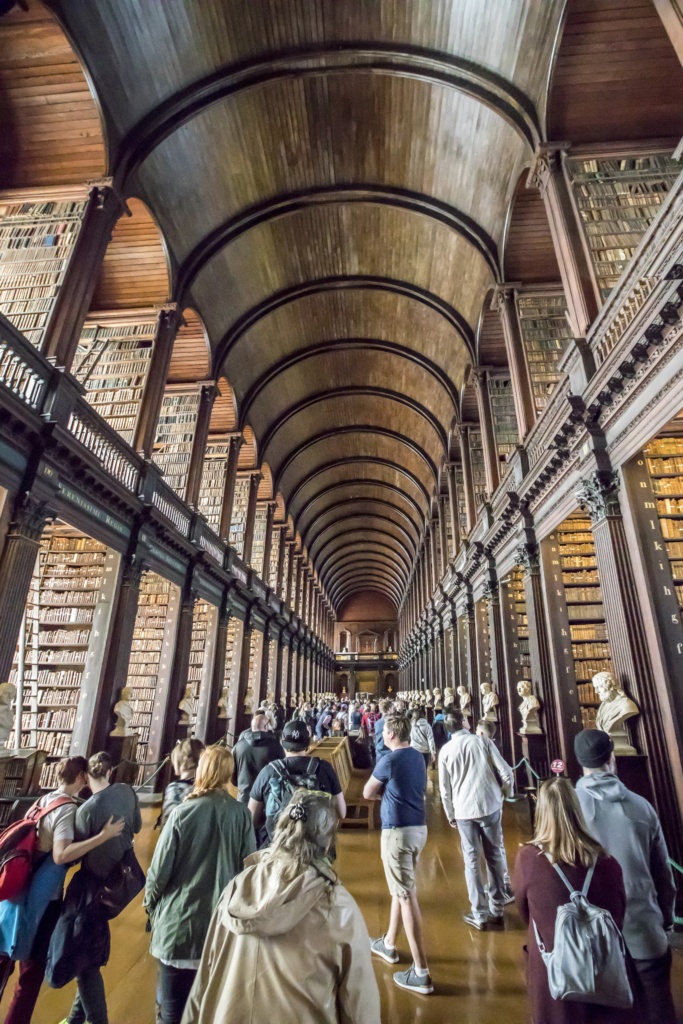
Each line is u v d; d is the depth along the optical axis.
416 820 3.34
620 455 5.83
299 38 9.18
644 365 5.12
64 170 8.55
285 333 17.42
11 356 6.24
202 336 13.50
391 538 39.12
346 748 10.00
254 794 3.34
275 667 21.64
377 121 10.89
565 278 7.18
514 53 8.20
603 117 7.85
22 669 8.51
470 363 14.95
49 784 7.64
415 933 3.16
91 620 8.85
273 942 1.38
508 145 9.41
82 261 7.71
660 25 7.07
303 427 24.19
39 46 7.24
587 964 1.58
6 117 8.03
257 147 11.03
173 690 10.67
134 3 7.57
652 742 4.89
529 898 1.81
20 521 6.23
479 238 11.46
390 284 15.41
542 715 8.08
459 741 4.27
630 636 5.28
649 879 2.28
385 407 23.38
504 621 10.80
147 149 8.91
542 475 7.88
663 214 4.50
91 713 8.00
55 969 2.29
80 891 2.46
